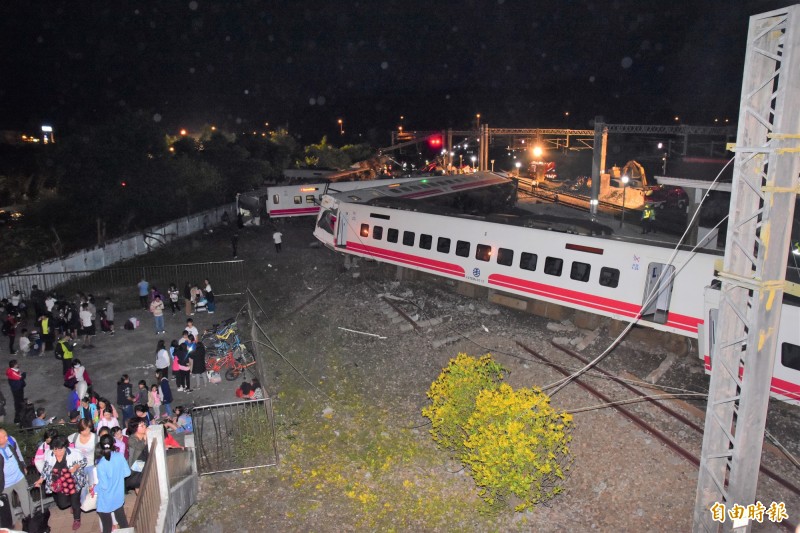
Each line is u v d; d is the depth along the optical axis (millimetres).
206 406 12797
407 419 13492
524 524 9984
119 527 8367
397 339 17891
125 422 12578
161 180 35438
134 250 30828
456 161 85750
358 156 80062
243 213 39250
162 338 18625
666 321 15344
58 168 33094
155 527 8711
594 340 16984
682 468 11094
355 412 13875
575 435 12406
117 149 33438
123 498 8148
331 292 23125
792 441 11930
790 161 6770
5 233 31203
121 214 34375
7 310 18875
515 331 17844
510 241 19109
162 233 33562
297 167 68125
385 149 72250
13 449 8398
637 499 10375
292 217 38938
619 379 14398
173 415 13414
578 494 10656
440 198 31531
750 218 7160
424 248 22031
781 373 12742
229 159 52969
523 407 10086
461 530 9945
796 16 6371
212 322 20141
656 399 13453
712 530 8062
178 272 26703
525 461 9633
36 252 29078
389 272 24531
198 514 10555
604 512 10148
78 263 26688
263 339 18703
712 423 7824
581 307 17328
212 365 15938
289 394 14906
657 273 15703
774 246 6945
